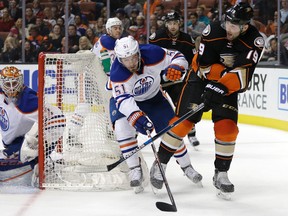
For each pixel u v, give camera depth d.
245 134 8.95
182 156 5.38
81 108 5.61
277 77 9.30
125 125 5.10
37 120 5.23
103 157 5.58
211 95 4.66
